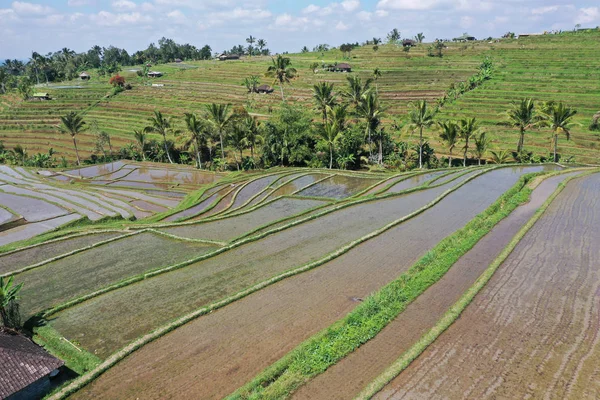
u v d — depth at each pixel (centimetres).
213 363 1944
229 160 7919
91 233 3822
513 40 14862
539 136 7331
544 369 1758
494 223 3372
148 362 1977
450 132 6106
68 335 2238
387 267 2802
